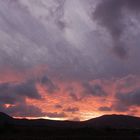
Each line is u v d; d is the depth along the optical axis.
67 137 65.56
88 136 70.38
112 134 84.00
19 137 62.72
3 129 80.44
